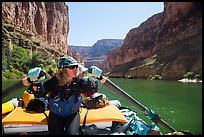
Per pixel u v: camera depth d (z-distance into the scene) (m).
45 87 2.75
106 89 18.19
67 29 106.88
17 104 4.23
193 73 41.94
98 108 3.77
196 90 21.44
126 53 89.50
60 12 98.00
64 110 2.80
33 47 54.84
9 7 60.19
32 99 3.55
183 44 56.69
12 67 39.88
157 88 24.95
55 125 2.82
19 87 2.77
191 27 59.53
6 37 45.19
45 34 82.94
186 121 7.86
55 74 2.82
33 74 2.70
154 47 74.38
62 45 98.50
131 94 18.36
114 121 3.38
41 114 3.39
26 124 3.17
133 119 3.70
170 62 53.19
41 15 80.25
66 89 2.78
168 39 68.88
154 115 3.50
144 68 63.88
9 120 3.14
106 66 107.31
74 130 2.82
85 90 2.86
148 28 84.56
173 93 18.94
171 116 8.88
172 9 68.38
